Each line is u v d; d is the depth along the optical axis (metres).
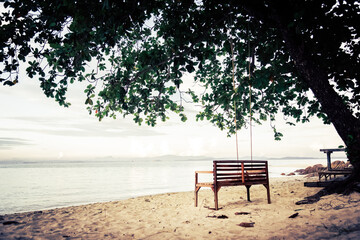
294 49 6.38
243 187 11.77
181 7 6.68
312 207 5.12
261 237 3.73
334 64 7.20
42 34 6.21
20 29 5.85
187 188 20.64
